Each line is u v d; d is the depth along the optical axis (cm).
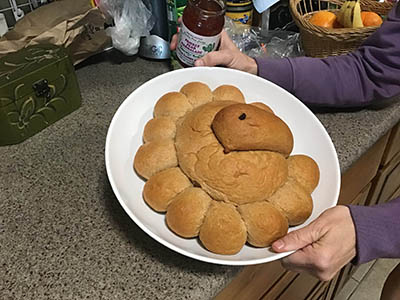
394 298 102
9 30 77
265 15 95
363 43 76
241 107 48
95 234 52
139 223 44
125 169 51
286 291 82
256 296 69
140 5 80
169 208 47
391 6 93
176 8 78
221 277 48
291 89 72
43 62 66
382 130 74
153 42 87
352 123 74
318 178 53
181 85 61
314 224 47
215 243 44
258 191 45
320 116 75
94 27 79
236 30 90
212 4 69
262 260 43
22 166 63
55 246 51
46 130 70
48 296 46
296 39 94
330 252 46
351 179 81
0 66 64
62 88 70
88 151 66
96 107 75
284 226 46
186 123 50
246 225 45
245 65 71
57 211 56
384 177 104
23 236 52
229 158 45
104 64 88
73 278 48
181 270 49
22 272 48
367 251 49
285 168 49
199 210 45
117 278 48
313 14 94
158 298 46
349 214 50
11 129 64
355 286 140
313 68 72
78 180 60
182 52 71
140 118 57
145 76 84
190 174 47
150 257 50
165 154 49
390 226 49
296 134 60
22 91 63
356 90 72
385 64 71
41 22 72
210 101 56
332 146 56
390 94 73
